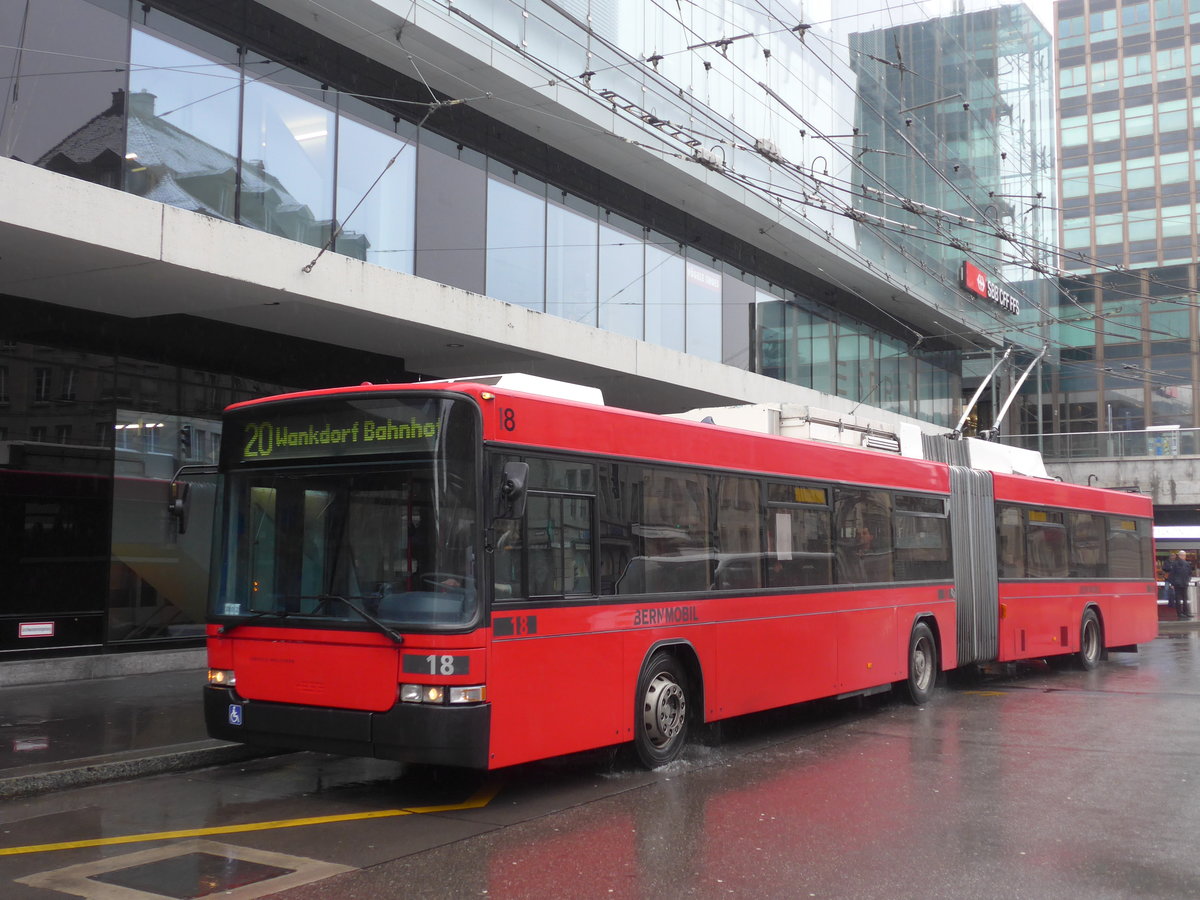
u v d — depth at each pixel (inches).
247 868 236.1
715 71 852.6
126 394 554.9
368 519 296.0
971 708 510.0
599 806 299.1
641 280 839.1
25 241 425.1
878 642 483.8
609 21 730.2
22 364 512.7
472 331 614.5
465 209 671.8
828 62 1055.0
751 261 1000.9
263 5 554.9
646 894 219.0
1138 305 2073.1
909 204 884.6
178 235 461.7
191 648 582.2
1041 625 641.0
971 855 249.0
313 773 346.3
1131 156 2652.6
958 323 1341.0
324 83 586.9
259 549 312.7
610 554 334.0
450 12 599.2
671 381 786.8
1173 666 728.3
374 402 300.8
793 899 216.4
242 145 543.2
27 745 358.9
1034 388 1947.6
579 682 316.2
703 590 374.3
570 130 716.0
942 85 1331.2
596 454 332.5
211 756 358.3
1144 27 2674.7
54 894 217.5
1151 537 817.5
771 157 703.7
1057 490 681.6
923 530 533.6
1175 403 2026.3
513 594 296.5
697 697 370.6
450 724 275.9
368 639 287.6
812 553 440.8
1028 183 1587.1
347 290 538.9
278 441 314.2
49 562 520.4
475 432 290.7
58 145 464.1
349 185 598.5
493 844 257.3
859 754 384.2
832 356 1145.4
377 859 243.6
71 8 472.4
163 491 570.9
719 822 280.2
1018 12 1584.6
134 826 275.0
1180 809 296.8
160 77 507.8
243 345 606.9
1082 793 316.8
